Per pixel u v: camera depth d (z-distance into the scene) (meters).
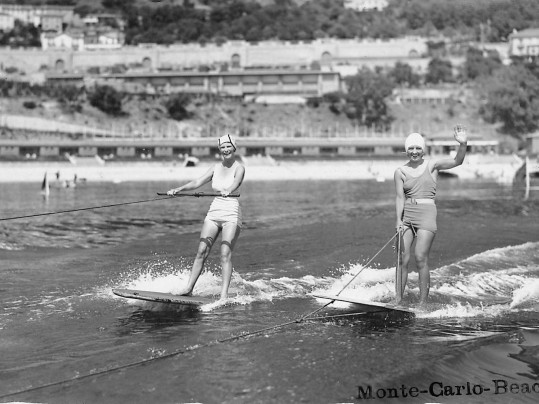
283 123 175.62
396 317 9.81
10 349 8.02
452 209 36.38
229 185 11.37
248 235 21.77
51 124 162.88
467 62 192.12
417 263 10.80
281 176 127.62
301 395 6.41
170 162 133.38
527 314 10.06
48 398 6.40
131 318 9.65
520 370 7.35
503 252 16.56
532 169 97.94
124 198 57.09
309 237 20.97
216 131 171.62
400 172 10.99
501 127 175.38
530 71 184.88
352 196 57.34
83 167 124.81
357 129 173.62
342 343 8.26
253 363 7.39
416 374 7.06
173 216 32.50
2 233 23.28
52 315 9.80
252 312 10.08
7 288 11.96
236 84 191.75
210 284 12.24
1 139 151.38
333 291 11.72
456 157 10.81
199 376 6.96
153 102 179.50
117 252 17.44
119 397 6.38
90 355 7.75
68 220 29.95
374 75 182.38
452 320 9.66
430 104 183.00
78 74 196.62
